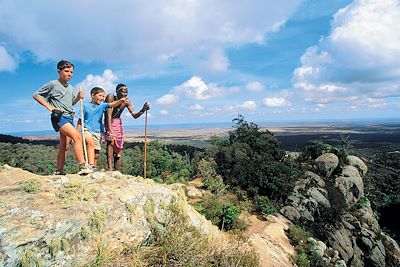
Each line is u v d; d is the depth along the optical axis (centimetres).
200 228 684
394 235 4384
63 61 594
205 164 3038
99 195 549
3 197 480
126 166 3056
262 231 2178
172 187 800
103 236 498
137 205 577
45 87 589
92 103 695
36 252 428
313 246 2233
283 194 2892
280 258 1797
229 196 2739
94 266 470
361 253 2956
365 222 3509
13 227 435
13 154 2894
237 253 669
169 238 580
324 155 3756
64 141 632
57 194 518
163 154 3431
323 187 3275
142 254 533
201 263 581
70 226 471
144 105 785
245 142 3484
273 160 3244
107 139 709
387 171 7681
